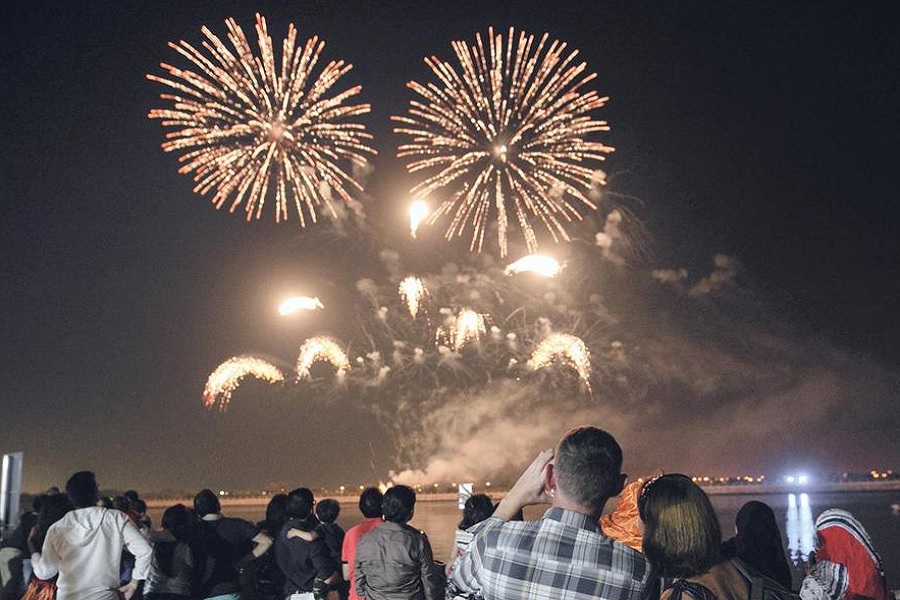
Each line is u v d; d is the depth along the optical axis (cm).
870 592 554
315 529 909
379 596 695
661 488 378
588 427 369
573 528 351
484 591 354
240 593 833
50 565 671
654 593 355
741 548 509
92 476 704
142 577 684
